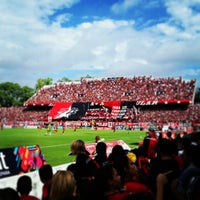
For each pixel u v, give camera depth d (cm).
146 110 7175
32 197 536
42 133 4834
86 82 8950
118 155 693
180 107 6969
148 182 584
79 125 7088
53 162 1859
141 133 5028
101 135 4488
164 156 562
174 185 466
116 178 462
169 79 7744
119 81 8438
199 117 6341
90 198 458
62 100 8462
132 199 397
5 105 13038
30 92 13612
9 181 887
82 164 652
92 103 7888
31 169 1052
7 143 3120
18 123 7550
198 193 444
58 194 437
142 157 790
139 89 7819
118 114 7238
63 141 3394
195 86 7225
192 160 487
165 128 5375
